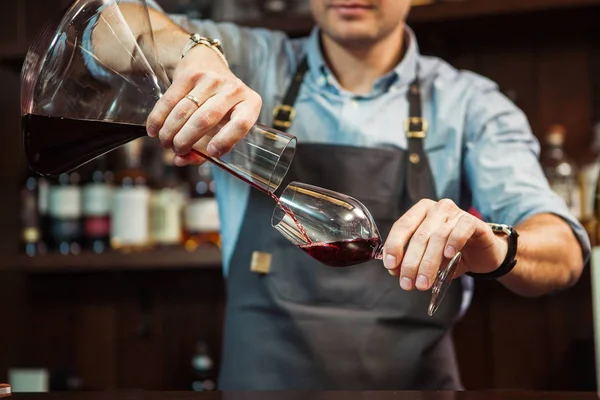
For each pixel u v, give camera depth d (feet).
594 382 6.83
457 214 3.33
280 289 5.12
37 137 3.41
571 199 6.66
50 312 7.96
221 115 3.25
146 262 6.94
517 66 7.25
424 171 5.31
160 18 3.93
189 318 7.72
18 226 7.61
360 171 5.25
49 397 3.02
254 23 7.02
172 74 3.75
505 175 5.04
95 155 3.52
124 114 3.41
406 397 2.90
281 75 5.58
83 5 3.40
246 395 3.01
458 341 7.18
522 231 4.34
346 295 5.08
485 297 7.16
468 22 6.84
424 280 3.18
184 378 7.68
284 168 3.30
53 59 3.35
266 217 5.18
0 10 7.83
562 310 6.98
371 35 5.12
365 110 5.45
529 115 7.22
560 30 7.12
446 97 5.44
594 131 6.95
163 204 7.03
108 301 7.89
